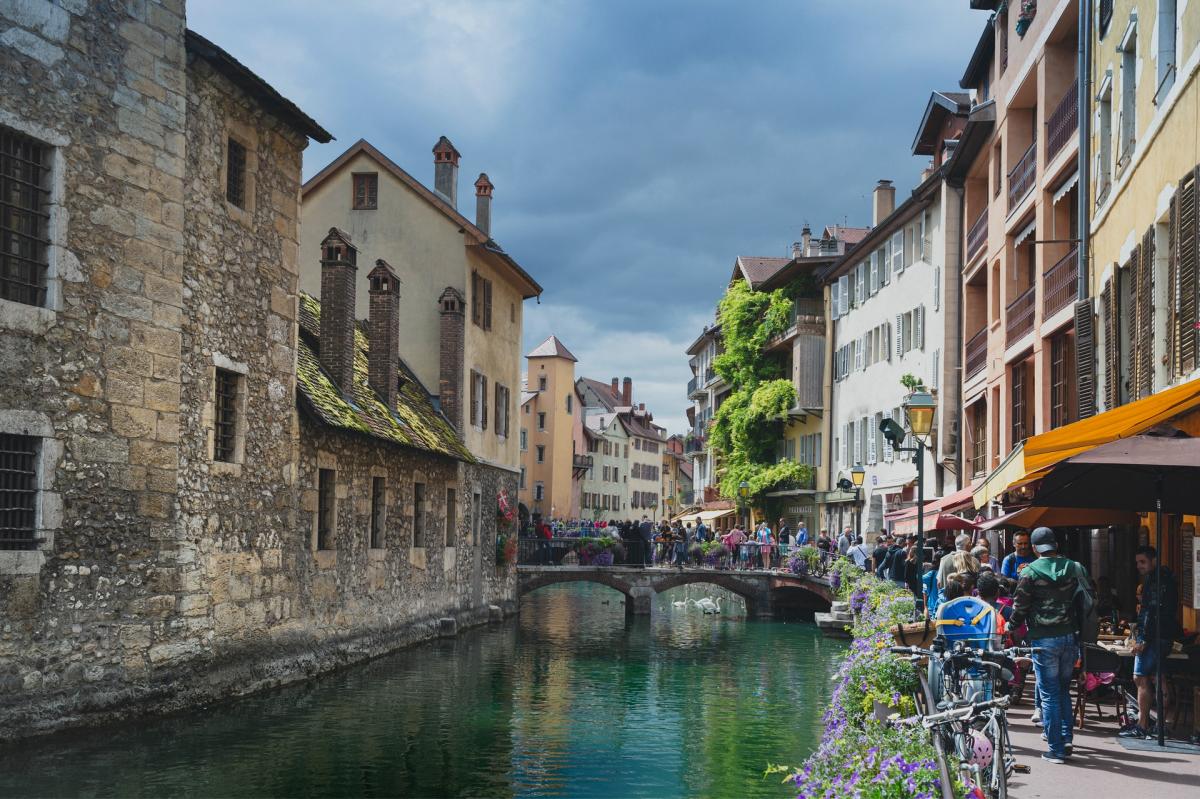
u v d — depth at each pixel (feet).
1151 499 38.60
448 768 43.60
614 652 88.53
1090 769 29.91
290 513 61.57
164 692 48.70
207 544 52.34
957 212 108.06
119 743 43.70
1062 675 31.45
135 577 46.78
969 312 105.81
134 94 46.88
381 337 84.07
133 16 46.83
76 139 43.75
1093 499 39.09
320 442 66.08
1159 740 33.37
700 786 41.81
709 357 244.01
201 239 52.21
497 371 113.70
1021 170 85.30
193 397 51.39
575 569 132.87
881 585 64.49
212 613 52.80
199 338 51.98
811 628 116.98
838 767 19.07
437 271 101.91
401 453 82.12
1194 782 28.22
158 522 48.16
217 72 52.65
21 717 40.60
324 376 72.43
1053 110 77.05
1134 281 50.62
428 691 62.49
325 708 55.16
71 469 43.27
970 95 111.04
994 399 92.48
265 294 58.90
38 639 41.47
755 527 183.21
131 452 46.50
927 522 76.95
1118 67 55.36
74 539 43.34
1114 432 34.86
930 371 114.32
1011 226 86.48
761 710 60.03
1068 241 69.26
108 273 45.32
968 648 26.63
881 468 132.98
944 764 17.34
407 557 83.56
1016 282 87.66
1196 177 40.27
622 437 384.27
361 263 102.89
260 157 58.29
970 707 22.58
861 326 143.64
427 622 88.99
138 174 47.06
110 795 36.24
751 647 94.84
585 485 351.25
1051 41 77.15
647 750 48.44
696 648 93.50
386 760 44.34
